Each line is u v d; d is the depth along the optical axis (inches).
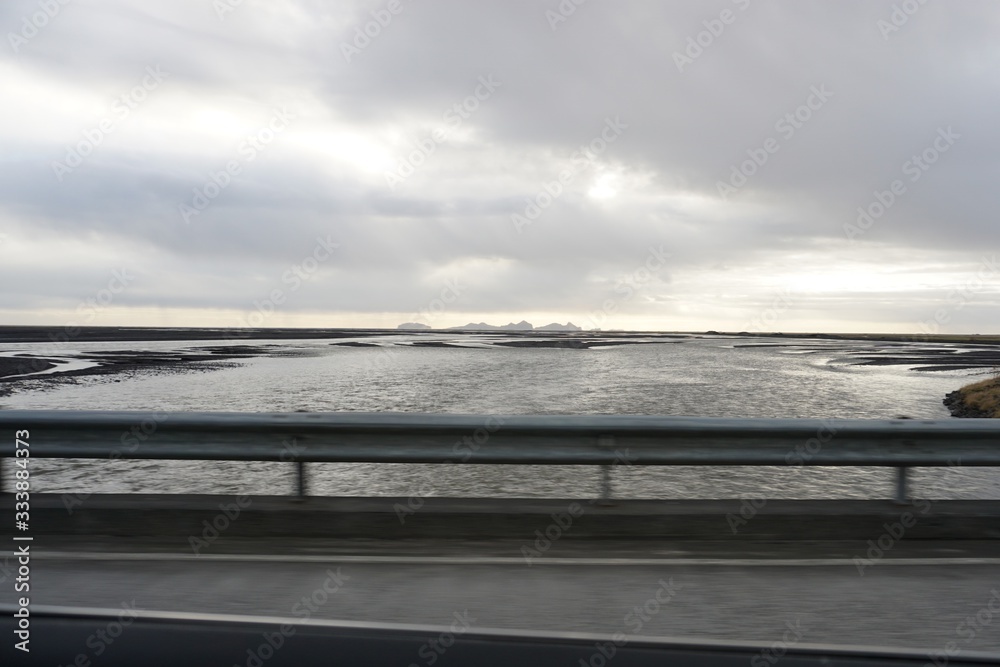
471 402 922.1
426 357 2792.8
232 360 2378.2
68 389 1149.7
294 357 2684.5
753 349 5118.1
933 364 2640.3
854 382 1510.8
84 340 5738.2
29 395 1040.8
